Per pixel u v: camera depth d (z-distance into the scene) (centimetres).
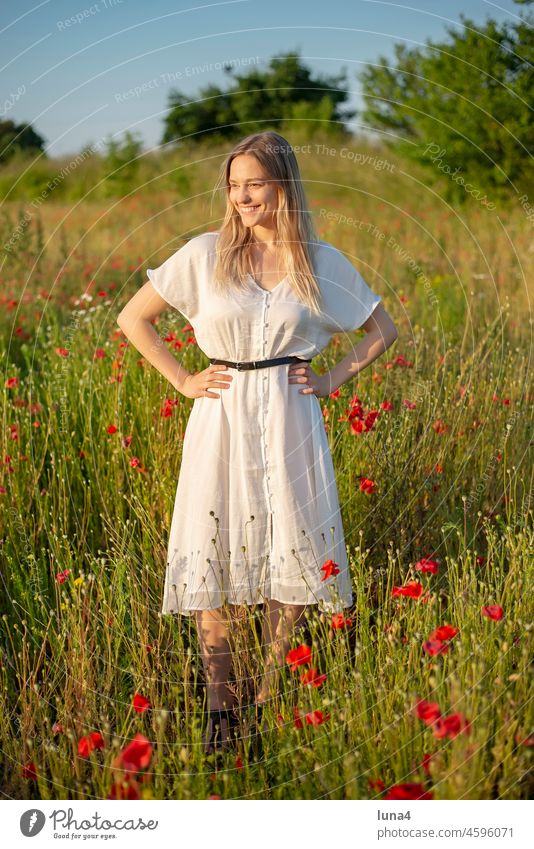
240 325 247
